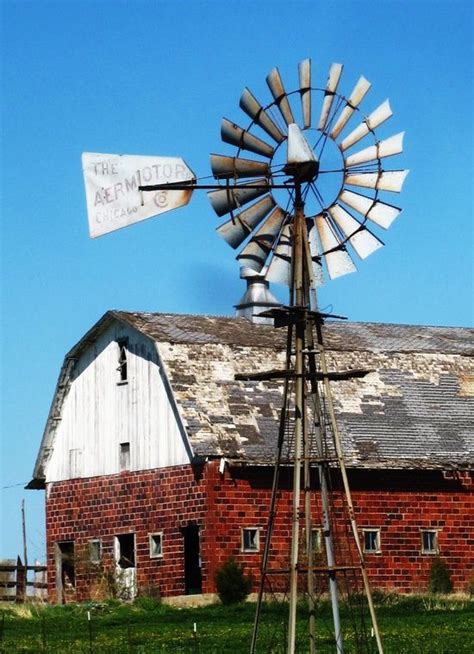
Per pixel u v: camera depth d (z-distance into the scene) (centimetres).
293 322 3161
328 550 3105
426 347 6612
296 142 3141
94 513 6241
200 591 5862
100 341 6316
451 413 6259
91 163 3164
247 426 5772
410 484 5956
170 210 3170
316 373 3156
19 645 3981
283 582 5541
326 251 3206
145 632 4356
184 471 5778
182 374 5894
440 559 5847
